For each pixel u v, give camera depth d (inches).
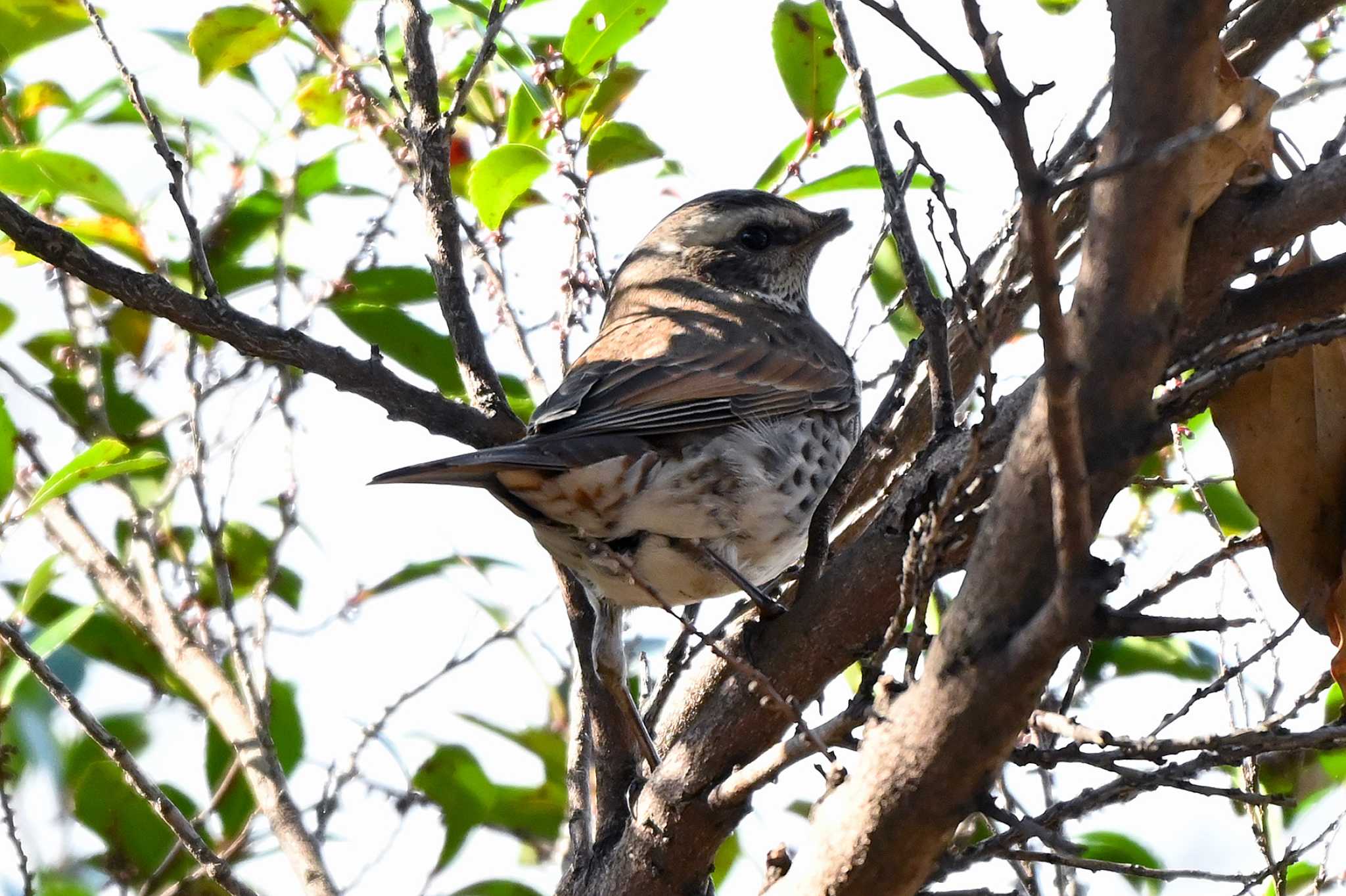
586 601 404.8
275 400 453.7
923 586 271.6
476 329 403.2
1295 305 293.9
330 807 420.5
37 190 464.4
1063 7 423.8
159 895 435.2
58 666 473.7
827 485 430.6
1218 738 267.9
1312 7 370.0
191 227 370.0
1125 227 239.9
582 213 419.2
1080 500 234.4
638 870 354.6
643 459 388.8
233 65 464.8
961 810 276.4
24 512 403.2
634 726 382.0
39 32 494.6
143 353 501.0
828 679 349.4
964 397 412.2
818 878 288.4
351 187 499.2
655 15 440.8
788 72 459.2
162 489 489.7
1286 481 303.1
